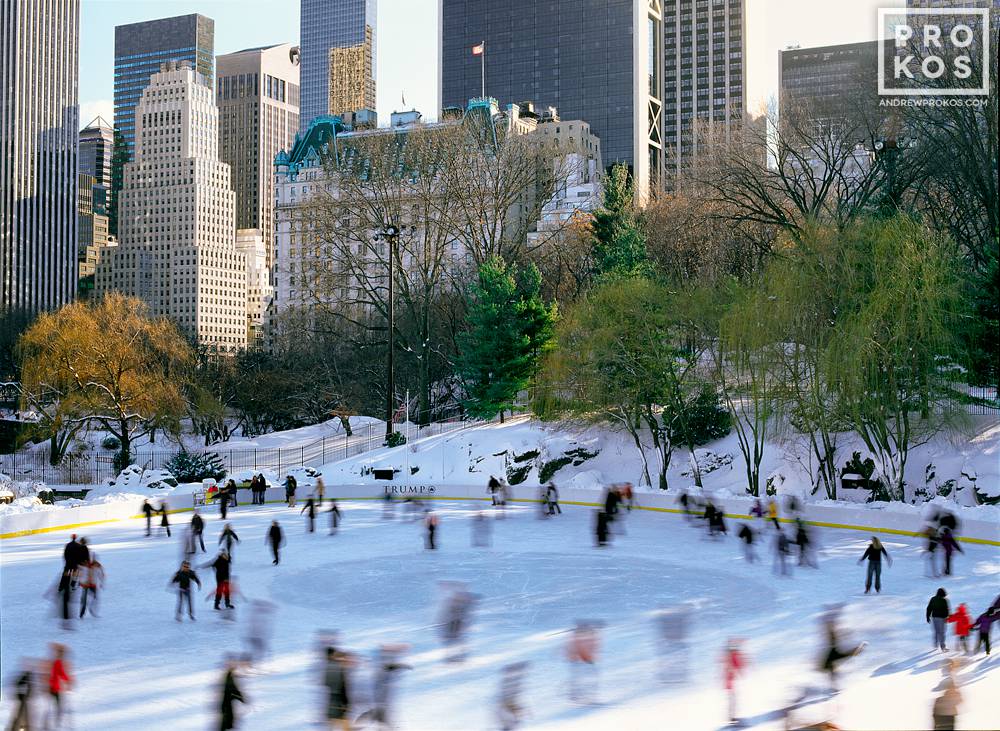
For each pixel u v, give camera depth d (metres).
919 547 41.72
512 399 76.88
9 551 41.25
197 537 42.31
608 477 66.88
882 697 20.36
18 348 77.44
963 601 29.95
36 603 30.73
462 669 22.91
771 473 60.12
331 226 92.25
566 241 102.12
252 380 106.81
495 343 76.12
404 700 20.52
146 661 23.73
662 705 20.09
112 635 26.47
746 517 52.03
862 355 50.06
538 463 68.19
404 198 93.19
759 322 55.03
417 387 103.44
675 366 64.75
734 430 66.44
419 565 37.75
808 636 25.88
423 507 59.34
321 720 19.19
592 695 20.78
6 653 24.53
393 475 67.50
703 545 42.94
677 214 92.44
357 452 77.56
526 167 89.94
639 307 64.31
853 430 56.53
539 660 23.70
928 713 19.23
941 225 67.12
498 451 68.62
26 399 76.94
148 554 40.41
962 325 51.34
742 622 27.69
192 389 88.12
